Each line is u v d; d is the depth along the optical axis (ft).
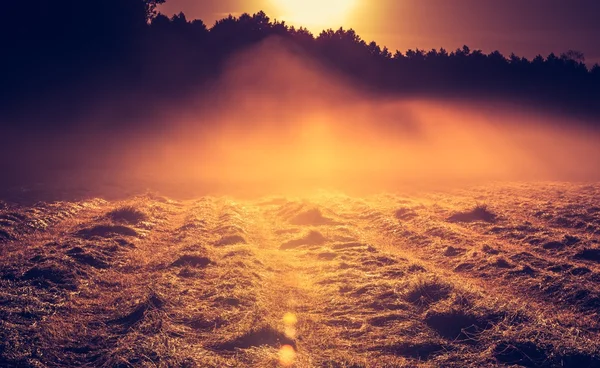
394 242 56.29
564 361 27.35
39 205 67.72
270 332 30.04
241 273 41.09
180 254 45.96
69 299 35.70
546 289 38.75
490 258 46.01
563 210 69.56
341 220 64.39
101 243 49.75
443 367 27.40
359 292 38.11
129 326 31.78
